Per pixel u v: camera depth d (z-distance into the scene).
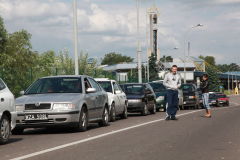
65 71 44.22
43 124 15.39
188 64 189.88
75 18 28.58
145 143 12.30
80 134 15.20
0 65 49.00
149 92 29.00
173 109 22.09
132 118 25.42
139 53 45.66
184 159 9.45
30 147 11.70
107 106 19.78
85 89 17.33
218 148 11.21
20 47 56.19
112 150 10.88
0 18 55.84
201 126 18.00
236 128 17.02
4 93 13.06
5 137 12.71
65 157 9.74
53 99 15.63
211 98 58.59
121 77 50.53
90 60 47.00
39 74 32.19
